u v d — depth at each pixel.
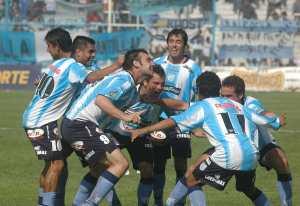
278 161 23.81
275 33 99.00
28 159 36.16
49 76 23.02
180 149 26.73
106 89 21.56
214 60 97.75
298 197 27.52
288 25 99.00
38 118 22.94
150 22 98.31
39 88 23.12
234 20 98.38
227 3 102.62
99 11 99.56
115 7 99.50
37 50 94.00
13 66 86.94
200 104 21.20
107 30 96.62
